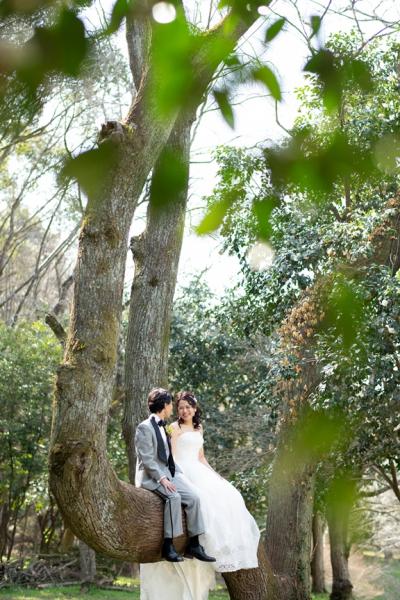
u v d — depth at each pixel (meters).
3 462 20.98
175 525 5.81
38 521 25.89
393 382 8.94
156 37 0.88
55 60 0.79
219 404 18.02
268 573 8.87
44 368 20.64
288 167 0.99
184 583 6.75
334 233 9.16
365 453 10.03
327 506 1.91
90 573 20.67
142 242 9.45
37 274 28.48
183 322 18.39
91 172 0.95
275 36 0.95
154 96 0.92
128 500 5.43
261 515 19.66
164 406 6.50
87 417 4.53
